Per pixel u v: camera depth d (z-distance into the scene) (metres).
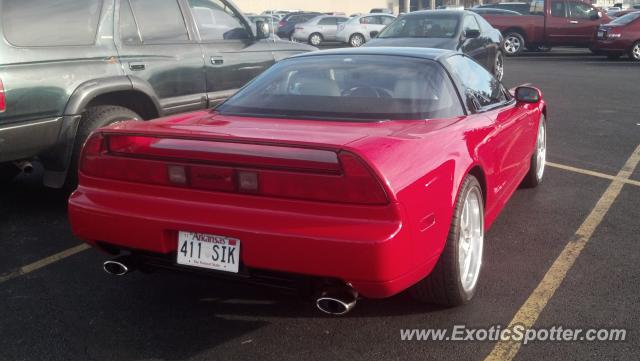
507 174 4.28
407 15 11.29
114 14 5.25
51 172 4.88
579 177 6.14
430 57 3.87
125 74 5.21
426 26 10.83
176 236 2.90
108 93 5.21
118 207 2.98
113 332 3.21
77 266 4.07
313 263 2.63
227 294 3.60
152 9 5.61
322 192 2.63
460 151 3.19
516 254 4.16
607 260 4.04
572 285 3.67
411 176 2.73
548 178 6.11
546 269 3.90
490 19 20.70
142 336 3.16
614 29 18.42
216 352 3.00
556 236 4.50
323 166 2.63
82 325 3.29
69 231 4.74
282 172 2.67
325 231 2.61
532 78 14.40
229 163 2.75
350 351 2.99
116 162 3.01
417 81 3.61
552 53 22.19
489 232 4.59
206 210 2.79
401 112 3.38
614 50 18.53
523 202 5.33
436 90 3.59
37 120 4.60
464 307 3.40
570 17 20.12
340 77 3.71
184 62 5.76
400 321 3.26
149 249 2.93
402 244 2.62
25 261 4.16
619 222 4.79
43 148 4.71
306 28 28.72
